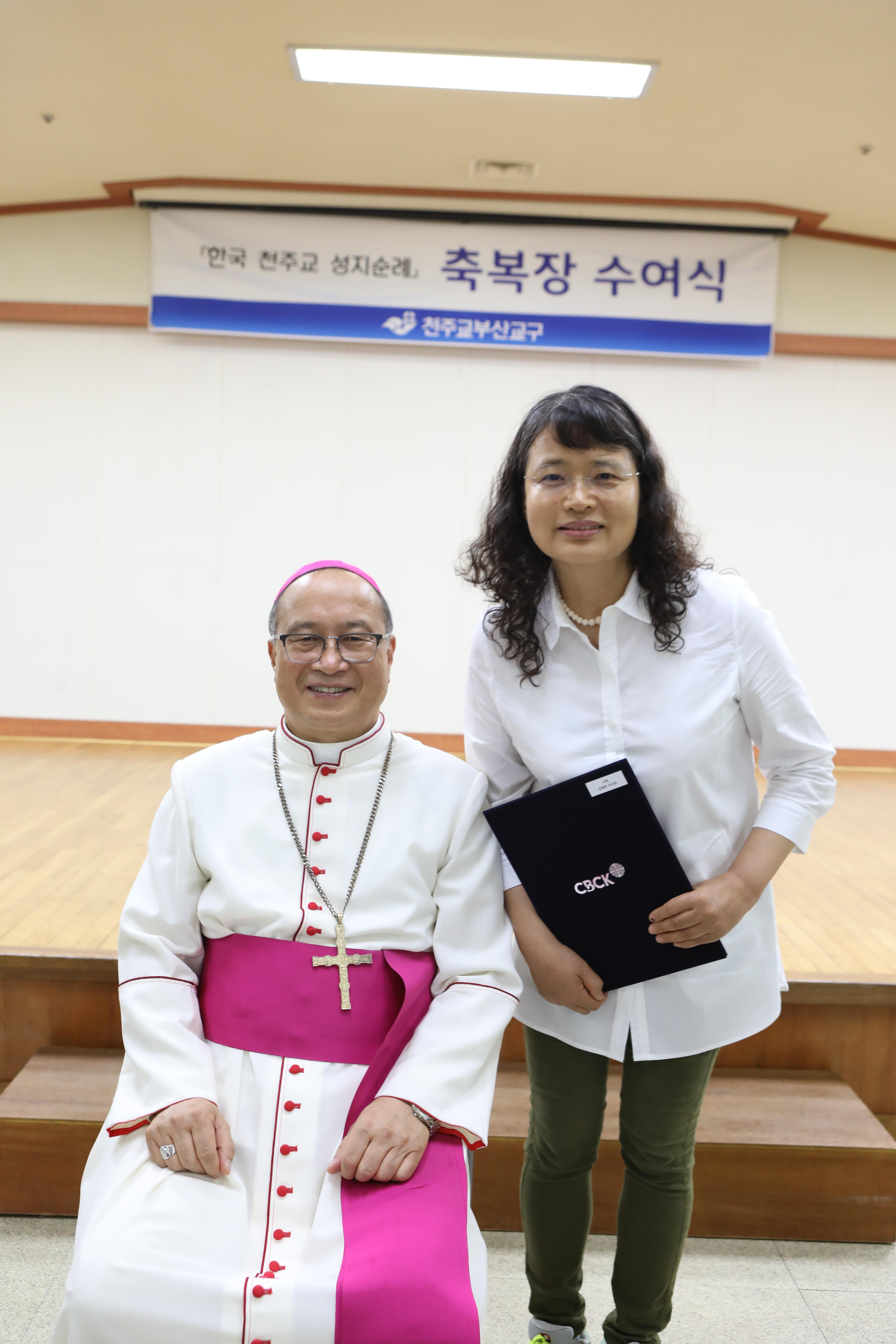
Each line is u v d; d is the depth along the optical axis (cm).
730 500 594
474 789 162
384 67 428
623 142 486
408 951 151
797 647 601
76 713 603
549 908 151
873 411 592
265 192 558
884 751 606
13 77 438
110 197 565
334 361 586
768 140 476
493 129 479
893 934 289
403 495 593
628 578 151
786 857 150
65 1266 199
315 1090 140
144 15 394
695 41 401
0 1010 241
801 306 582
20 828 388
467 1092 142
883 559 598
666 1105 156
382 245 567
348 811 157
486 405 587
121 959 154
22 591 597
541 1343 169
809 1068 246
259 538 595
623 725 150
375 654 156
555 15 390
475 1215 215
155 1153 135
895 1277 206
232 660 600
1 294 579
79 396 588
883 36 389
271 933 149
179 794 158
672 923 145
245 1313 120
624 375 586
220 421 589
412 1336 119
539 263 568
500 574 155
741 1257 211
